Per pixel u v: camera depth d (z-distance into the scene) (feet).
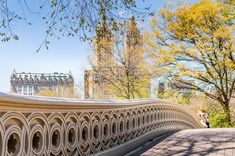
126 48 109.70
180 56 93.04
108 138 26.43
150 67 96.89
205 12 86.74
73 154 20.44
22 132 14.89
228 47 85.97
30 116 15.58
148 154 29.99
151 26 95.30
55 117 18.13
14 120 14.51
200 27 89.25
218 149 31.37
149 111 40.68
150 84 109.29
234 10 88.43
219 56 88.84
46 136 17.17
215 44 89.56
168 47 95.55
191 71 93.15
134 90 112.16
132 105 32.60
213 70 93.04
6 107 13.52
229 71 92.58
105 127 26.14
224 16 88.58
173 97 100.17
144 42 96.94
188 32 90.68
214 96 97.04
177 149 32.19
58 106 18.02
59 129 18.56
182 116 64.23
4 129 13.60
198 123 85.35
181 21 90.48
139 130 35.81
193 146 33.55
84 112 21.94
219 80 94.02
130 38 108.06
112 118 27.48
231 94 96.32
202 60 91.91
